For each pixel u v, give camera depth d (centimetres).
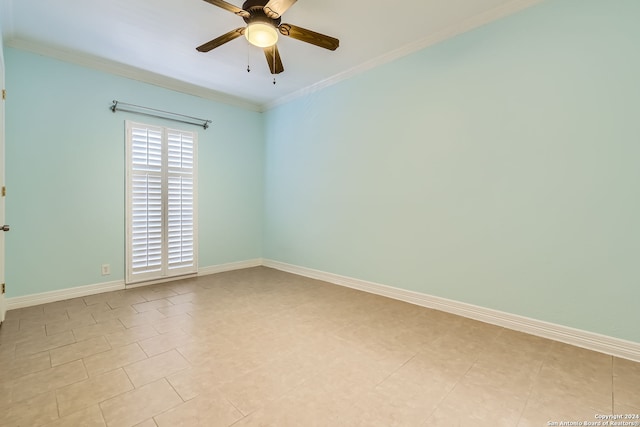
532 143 232
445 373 181
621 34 198
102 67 329
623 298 200
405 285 312
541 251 230
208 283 379
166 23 257
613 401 157
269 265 479
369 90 338
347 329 244
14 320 256
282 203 454
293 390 164
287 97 434
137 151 354
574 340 217
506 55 243
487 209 255
